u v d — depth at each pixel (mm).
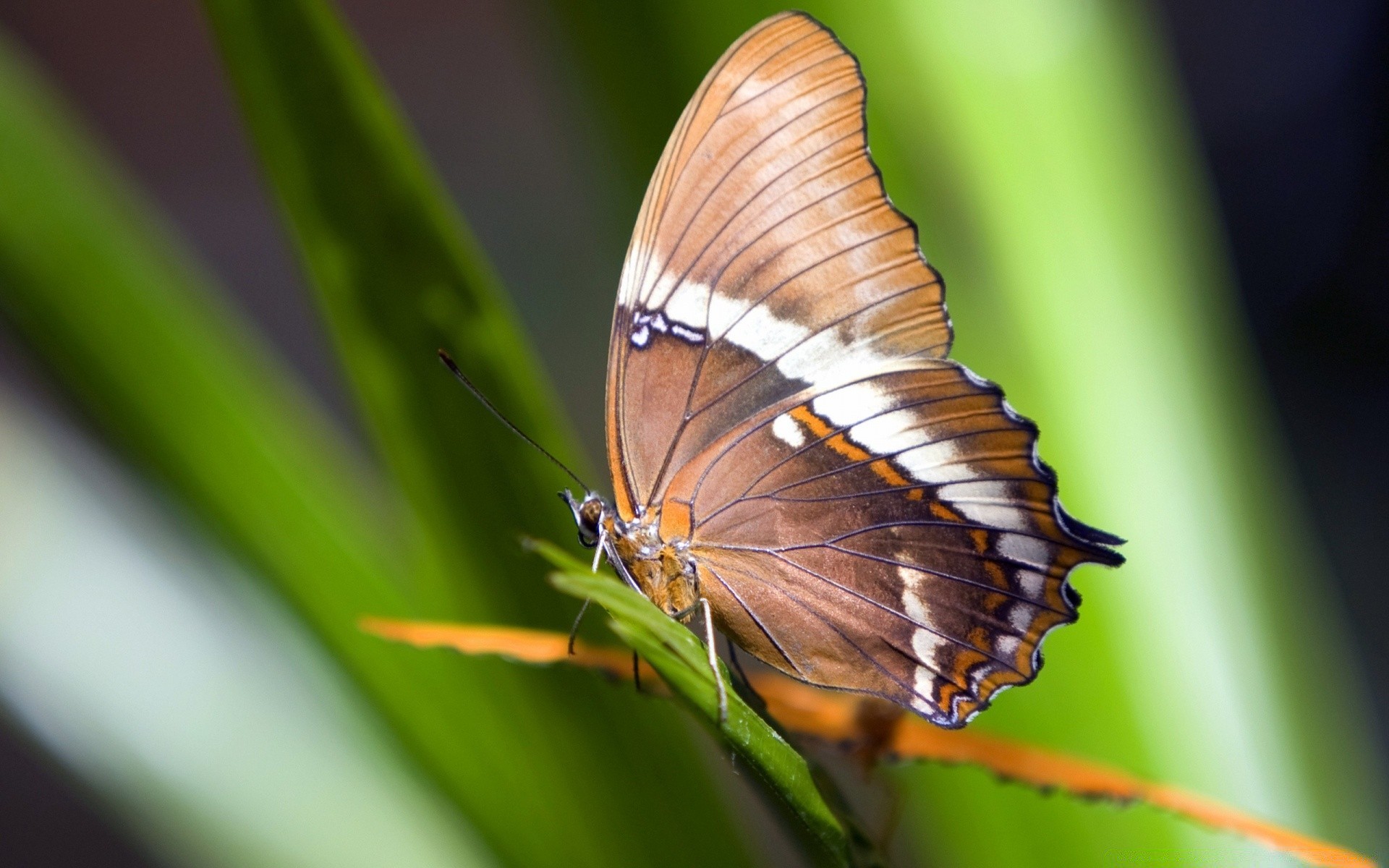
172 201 1251
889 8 556
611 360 541
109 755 539
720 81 536
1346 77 1161
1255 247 1184
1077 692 545
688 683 502
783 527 547
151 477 533
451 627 521
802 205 541
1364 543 1044
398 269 530
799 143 540
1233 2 1198
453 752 535
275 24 523
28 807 1104
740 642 552
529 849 534
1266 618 549
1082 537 537
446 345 533
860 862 510
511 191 1243
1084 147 557
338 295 531
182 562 545
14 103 531
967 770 542
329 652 535
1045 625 540
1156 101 569
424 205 529
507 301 533
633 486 544
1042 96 558
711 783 537
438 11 1247
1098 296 554
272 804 541
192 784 540
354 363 532
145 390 532
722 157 539
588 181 555
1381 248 1132
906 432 543
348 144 527
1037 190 556
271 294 1254
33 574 543
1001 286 554
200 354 535
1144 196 559
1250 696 544
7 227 529
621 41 549
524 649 519
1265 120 1190
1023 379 553
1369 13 1158
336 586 536
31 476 547
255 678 545
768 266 542
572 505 538
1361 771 554
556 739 536
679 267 540
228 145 1271
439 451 535
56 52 1184
